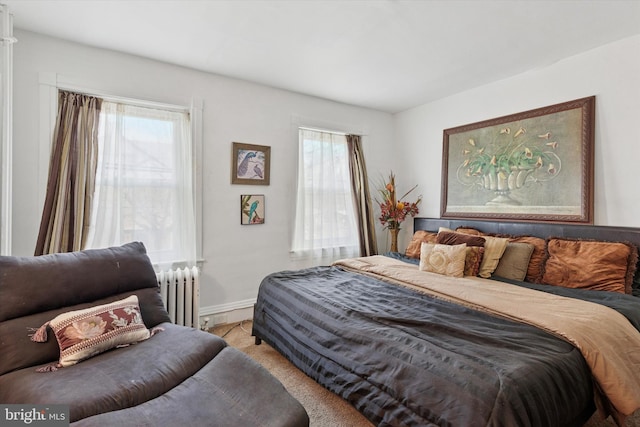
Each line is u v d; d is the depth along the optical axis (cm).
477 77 306
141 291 198
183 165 286
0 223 197
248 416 122
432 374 128
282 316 224
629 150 233
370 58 267
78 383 130
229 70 291
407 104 388
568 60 264
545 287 228
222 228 306
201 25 219
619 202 238
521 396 109
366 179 396
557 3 192
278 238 340
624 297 198
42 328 151
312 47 249
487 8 198
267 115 329
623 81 235
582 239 246
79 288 173
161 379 139
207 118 296
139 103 265
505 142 304
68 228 236
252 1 192
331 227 374
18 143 223
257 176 323
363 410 150
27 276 161
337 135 382
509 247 268
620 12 200
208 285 300
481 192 324
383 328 164
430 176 382
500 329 157
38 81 228
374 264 291
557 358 131
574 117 258
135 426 110
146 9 200
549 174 273
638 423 167
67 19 211
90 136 244
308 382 206
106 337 158
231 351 165
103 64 251
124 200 260
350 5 196
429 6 196
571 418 127
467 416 112
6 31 197
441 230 315
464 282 232
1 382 135
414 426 127
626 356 154
